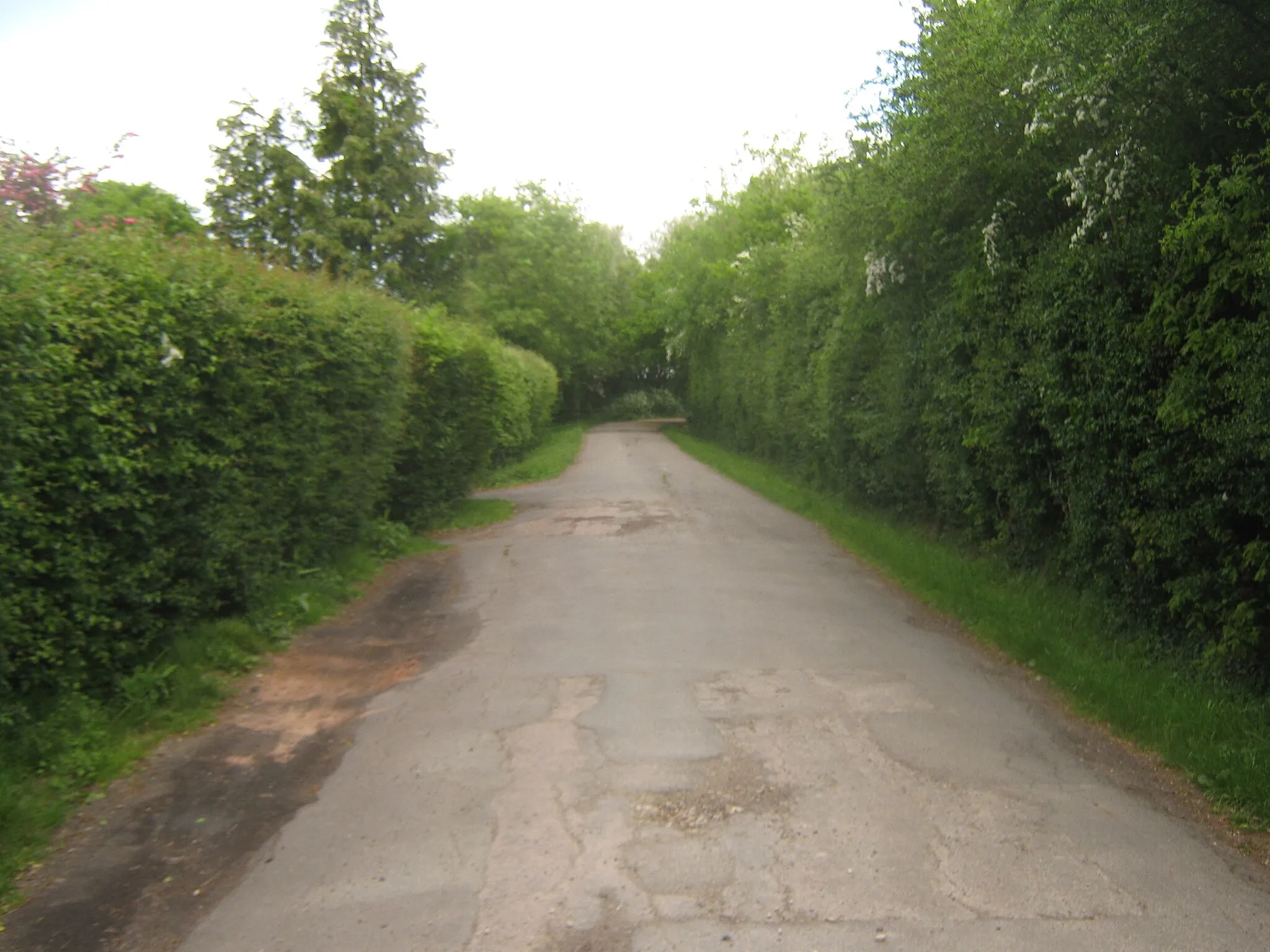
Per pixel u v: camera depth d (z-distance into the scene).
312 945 3.96
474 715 6.76
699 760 5.83
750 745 6.09
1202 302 6.51
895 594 10.80
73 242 7.23
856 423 16.56
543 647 8.50
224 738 6.44
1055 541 10.09
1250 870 4.57
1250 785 5.29
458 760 5.92
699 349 42.81
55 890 4.47
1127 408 7.55
